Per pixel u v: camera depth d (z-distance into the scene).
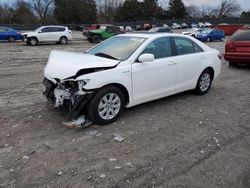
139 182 3.48
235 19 75.12
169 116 5.63
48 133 4.78
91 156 4.06
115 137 4.64
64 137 4.64
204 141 4.58
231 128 5.13
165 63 5.94
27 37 24.73
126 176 3.59
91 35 29.17
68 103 4.96
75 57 5.42
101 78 4.87
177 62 6.21
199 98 6.91
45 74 5.12
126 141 4.52
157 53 5.90
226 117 5.68
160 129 5.01
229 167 3.83
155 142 4.51
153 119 5.45
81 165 3.83
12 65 12.37
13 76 9.68
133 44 5.76
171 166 3.83
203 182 3.50
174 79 6.25
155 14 96.50
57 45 25.33
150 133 4.83
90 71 4.84
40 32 25.33
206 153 4.19
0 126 5.07
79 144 4.41
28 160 3.95
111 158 4.00
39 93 7.26
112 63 5.12
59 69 4.93
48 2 87.56
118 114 5.29
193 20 79.69
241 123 5.38
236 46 10.98
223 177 3.61
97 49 6.15
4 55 16.47
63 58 5.37
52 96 5.24
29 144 4.41
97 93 4.91
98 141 4.51
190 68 6.59
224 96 7.15
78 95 4.77
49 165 3.83
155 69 5.73
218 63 7.42
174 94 6.59
